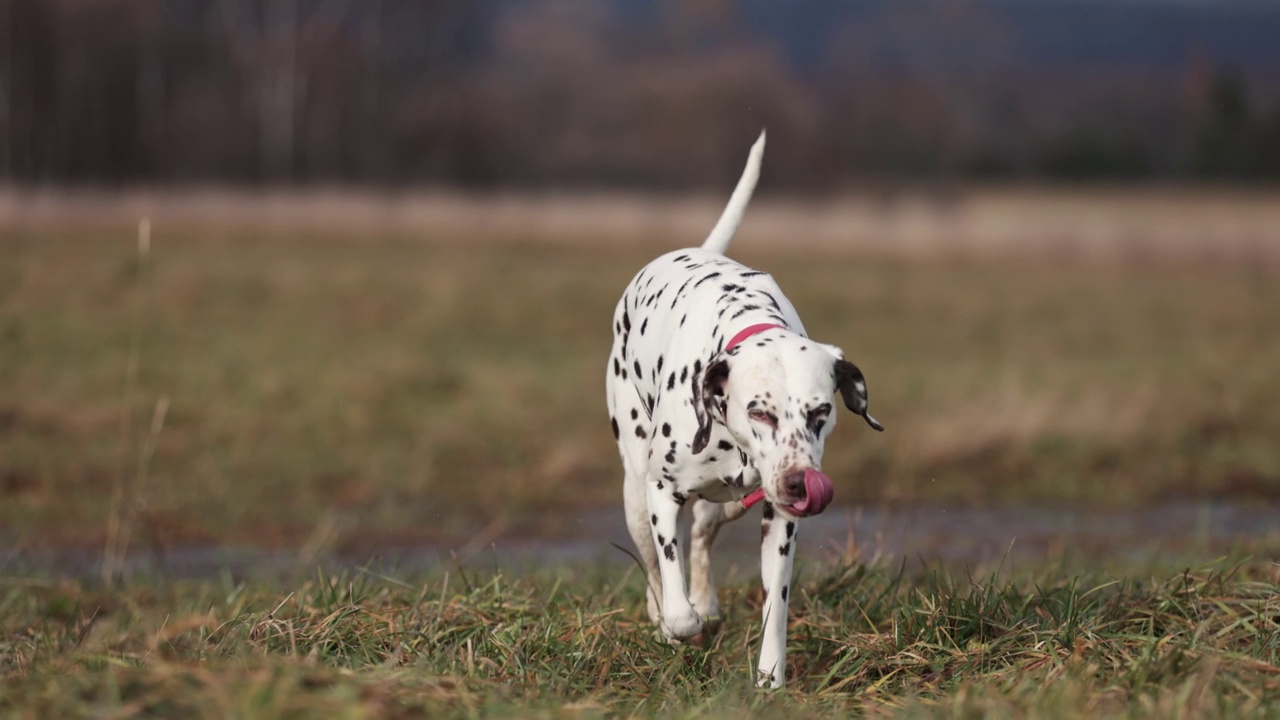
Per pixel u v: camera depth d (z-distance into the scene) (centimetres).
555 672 564
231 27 5997
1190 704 485
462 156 6194
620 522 1088
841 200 6009
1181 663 532
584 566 884
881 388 1543
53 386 1434
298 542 1006
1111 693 507
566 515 1108
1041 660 561
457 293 2148
